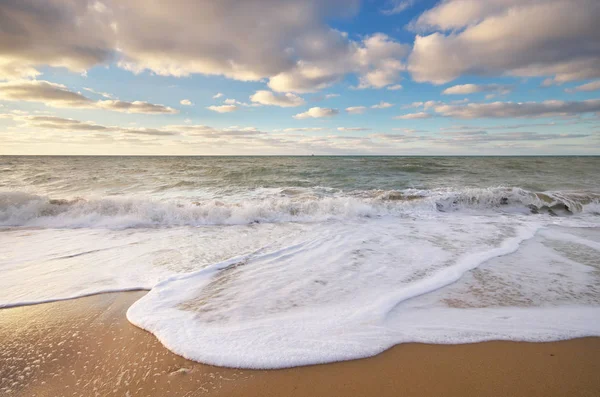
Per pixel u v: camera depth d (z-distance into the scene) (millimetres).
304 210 7301
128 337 2287
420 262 3920
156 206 6887
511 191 8602
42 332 2371
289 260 4039
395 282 3264
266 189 11148
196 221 6570
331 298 2889
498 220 6691
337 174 16141
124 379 1843
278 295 2965
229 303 2797
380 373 1890
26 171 18625
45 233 5621
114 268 3754
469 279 3371
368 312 2602
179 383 1807
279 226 6215
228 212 6812
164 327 2391
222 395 1716
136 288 3182
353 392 1733
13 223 6305
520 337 2262
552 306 2746
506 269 3672
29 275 3523
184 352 2078
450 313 2619
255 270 3660
